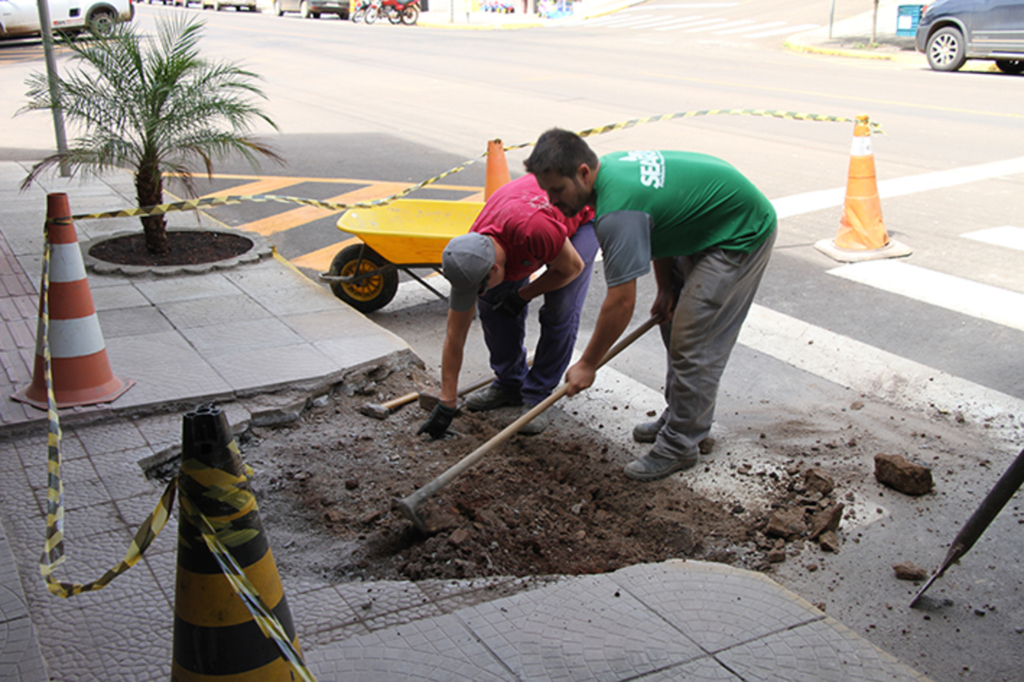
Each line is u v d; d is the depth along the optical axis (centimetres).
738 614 290
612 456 423
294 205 877
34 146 1132
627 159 354
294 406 442
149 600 288
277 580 213
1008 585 321
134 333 517
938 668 280
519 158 1076
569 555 339
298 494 378
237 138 689
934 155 1034
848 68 1870
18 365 455
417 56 2164
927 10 1784
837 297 624
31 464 371
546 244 388
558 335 444
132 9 2059
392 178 980
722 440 438
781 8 3112
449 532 345
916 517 366
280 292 600
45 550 199
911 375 504
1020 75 1700
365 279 607
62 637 270
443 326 599
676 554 344
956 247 718
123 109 647
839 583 324
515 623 283
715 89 1579
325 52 2233
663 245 368
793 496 383
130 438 396
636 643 273
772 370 517
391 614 287
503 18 3594
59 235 402
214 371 462
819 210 830
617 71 1867
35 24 2016
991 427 443
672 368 400
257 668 208
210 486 196
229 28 2928
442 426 412
